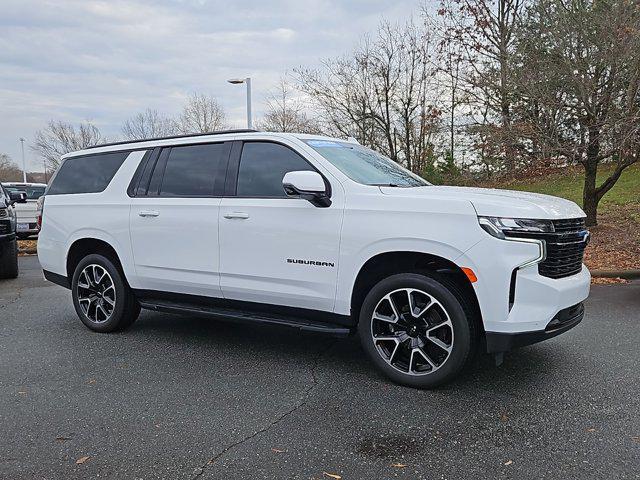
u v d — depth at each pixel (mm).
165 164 5016
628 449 2906
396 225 3713
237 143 4629
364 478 2656
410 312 3785
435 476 2664
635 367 4180
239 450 2957
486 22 11688
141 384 3975
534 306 3428
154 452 2945
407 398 3654
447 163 15555
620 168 10766
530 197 3848
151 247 4930
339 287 3973
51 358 4613
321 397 3689
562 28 9562
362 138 17531
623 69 9469
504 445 2975
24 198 9703
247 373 4184
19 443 3066
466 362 3650
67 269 5680
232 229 4410
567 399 3592
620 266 8398
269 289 4281
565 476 2648
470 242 3482
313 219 4043
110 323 5340
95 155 5602
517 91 10594
